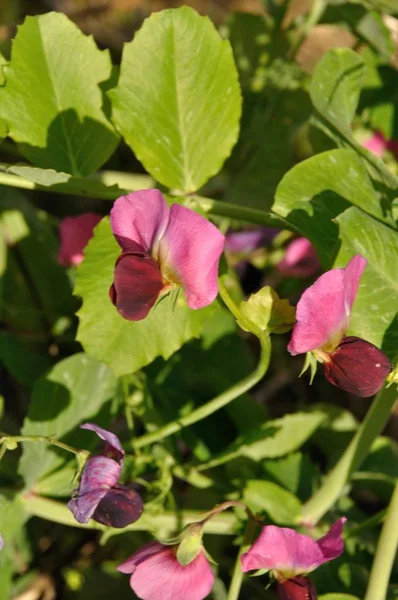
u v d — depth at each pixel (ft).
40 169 1.78
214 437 2.03
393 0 2.02
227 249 2.14
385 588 1.81
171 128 1.83
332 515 1.96
